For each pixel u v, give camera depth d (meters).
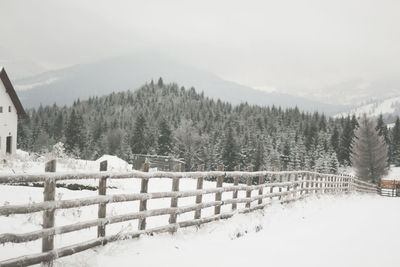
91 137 111.12
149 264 5.76
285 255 6.83
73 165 16.56
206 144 88.06
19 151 36.09
